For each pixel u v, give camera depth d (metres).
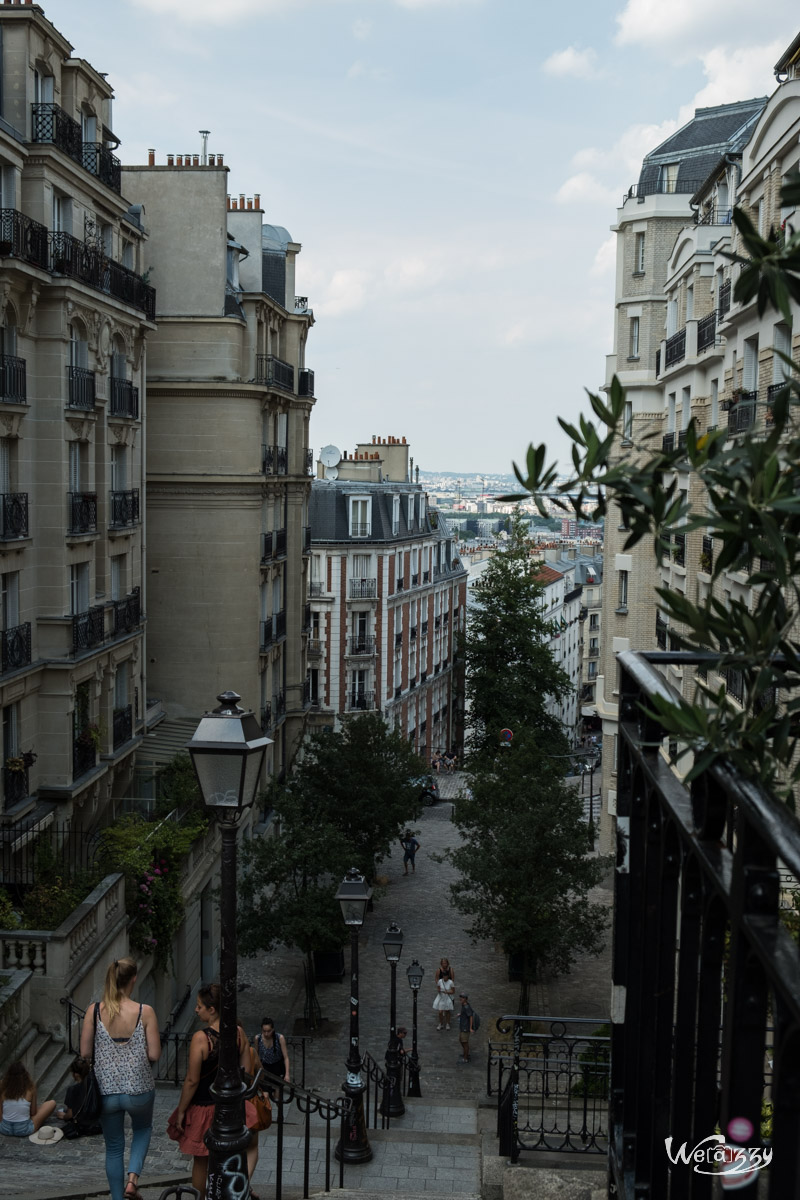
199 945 31.11
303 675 46.34
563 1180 11.02
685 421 36.03
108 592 27.80
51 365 24.19
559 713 116.00
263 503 39.81
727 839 3.34
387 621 67.25
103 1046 8.92
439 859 33.66
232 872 8.49
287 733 44.94
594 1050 19.66
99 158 27.09
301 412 44.25
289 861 30.45
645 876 4.45
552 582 112.56
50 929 18.97
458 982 34.44
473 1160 17.56
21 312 23.14
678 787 3.96
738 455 3.05
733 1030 2.91
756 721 3.07
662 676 4.32
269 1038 17.25
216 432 36.00
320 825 32.56
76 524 25.27
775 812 2.68
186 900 27.23
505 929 30.41
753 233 3.03
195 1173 9.07
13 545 23.06
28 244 22.75
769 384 24.84
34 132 23.47
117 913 21.97
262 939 30.09
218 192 35.47
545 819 30.89
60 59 24.75
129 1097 8.92
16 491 23.66
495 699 73.62
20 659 23.55
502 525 77.19
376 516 66.12
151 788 31.61
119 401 28.58
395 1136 18.64
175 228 35.62
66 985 18.03
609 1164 5.46
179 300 35.78
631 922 4.89
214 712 8.50
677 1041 3.76
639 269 42.53
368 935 38.62
